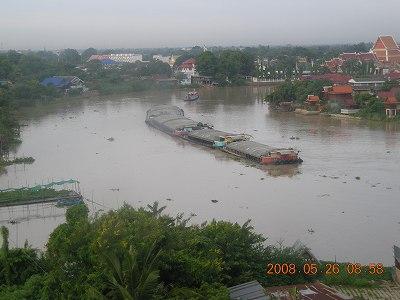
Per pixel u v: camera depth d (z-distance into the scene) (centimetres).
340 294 2488
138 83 16088
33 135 8838
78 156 7144
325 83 11262
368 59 17775
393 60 18150
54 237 2645
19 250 2673
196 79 17038
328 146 7356
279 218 4481
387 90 10731
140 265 2175
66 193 5212
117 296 2005
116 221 2536
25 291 2314
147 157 7031
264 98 12431
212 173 6112
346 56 18600
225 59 16675
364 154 6775
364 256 3688
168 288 2245
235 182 5688
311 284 2706
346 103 10219
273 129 8894
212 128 8806
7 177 6056
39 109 12125
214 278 2375
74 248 2381
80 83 15262
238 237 2873
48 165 6644
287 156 6431
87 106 12619
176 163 6669
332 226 4272
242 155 6962
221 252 2716
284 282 2877
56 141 8256
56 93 13725
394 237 4019
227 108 11762
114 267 2072
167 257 2311
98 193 5328
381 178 5634
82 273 2228
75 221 2820
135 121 10238
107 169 6359
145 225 2491
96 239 2272
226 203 4931
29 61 16950
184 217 4544
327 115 10156
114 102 13338
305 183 5566
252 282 2503
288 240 3991
